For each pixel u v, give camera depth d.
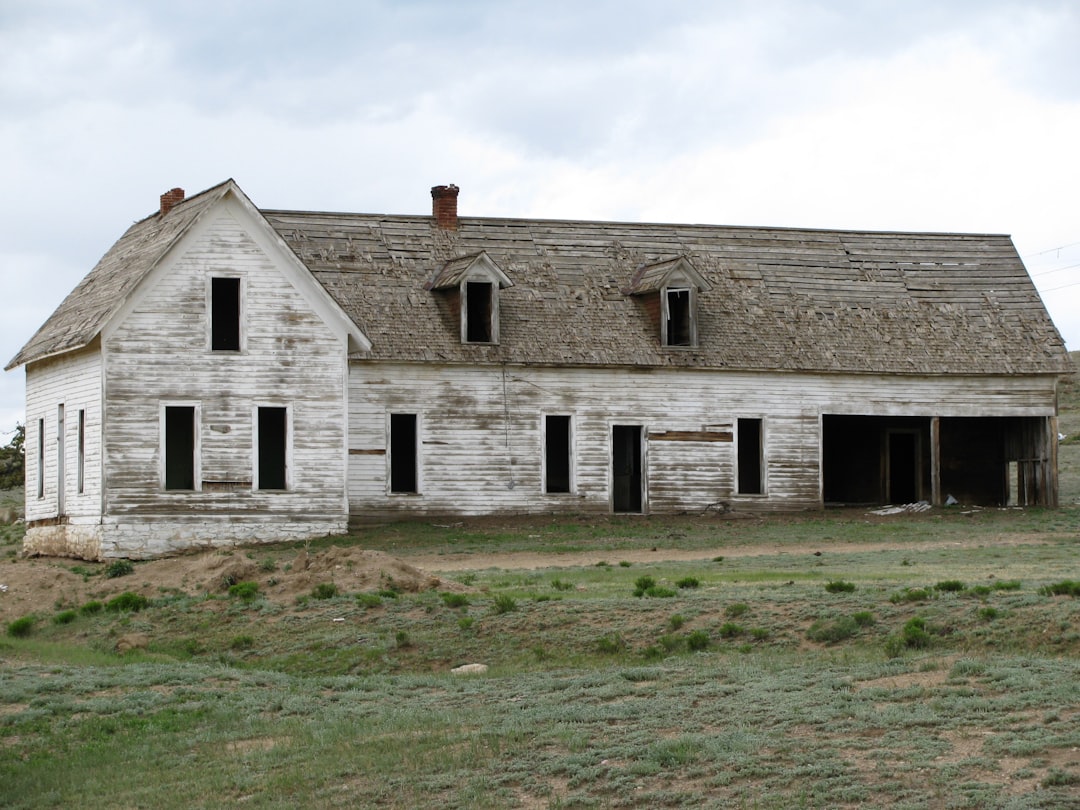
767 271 51.00
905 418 52.00
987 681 18.47
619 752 16.75
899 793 14.66
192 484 39.84
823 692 18.70
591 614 25.02
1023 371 49.81
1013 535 41.28
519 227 49.97
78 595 30.91
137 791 17.11
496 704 19.91
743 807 14.67
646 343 46.88
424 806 15.74
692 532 42.78
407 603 26.69
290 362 40.31
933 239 54.19
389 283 46.22
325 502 40.53
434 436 44.50
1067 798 14.00
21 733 19.92
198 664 24.41
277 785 16.80
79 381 40.38
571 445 45.84
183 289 39.44
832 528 43.56
